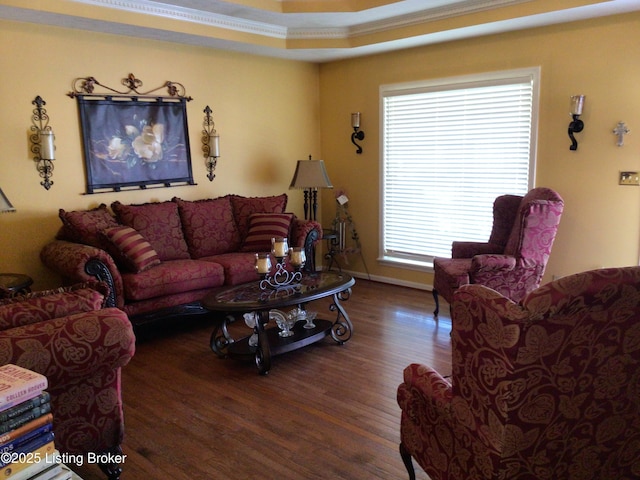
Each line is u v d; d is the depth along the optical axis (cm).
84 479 233
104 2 380
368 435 265
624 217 401
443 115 499
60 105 412
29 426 138
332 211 618
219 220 493
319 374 339
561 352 141
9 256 398
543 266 379
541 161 438
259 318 341
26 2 346
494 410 148
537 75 429
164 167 484
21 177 398
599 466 172
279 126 575
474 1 404
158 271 402
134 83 454
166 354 379
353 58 563
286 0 432
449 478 181
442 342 391
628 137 391
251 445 257
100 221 413
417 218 538
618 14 382
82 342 192
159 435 268
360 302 500
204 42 472
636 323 145
